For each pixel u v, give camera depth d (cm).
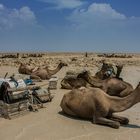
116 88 1672
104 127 1148
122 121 1193
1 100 1255
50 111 1358
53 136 1038
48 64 4306
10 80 1300
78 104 1241
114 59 5975
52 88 1962
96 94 1203
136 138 1037
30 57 6425
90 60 5300
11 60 5022
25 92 1314
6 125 1141
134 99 1148
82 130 1106
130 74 3080
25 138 1012
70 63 4556
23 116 1264
